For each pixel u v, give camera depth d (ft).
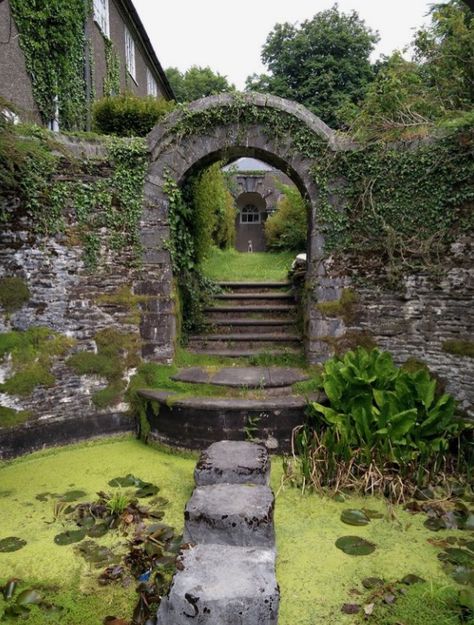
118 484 14.94
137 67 47.73
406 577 10.42
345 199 18.28
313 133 18.24
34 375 16.84
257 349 21.36
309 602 9.76
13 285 16.63
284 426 16.57
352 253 18.42
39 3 25.58
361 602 9.75
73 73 28.73
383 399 15.10
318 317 18.86
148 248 18.78
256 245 68.54
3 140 14.88
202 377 18.45
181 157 18.69
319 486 14.24
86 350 18.15
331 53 60.23
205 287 24.41
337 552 11.44
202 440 16.81
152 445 17.93
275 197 63.31
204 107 18.24
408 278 17.51
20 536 12.14
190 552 9.96
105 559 11.12
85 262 17.99
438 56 18.92
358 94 55.98
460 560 10.96
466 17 19.47
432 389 15.25
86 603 9.70
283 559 11.19
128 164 18.38
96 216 18.10
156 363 19.07
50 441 17.37
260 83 63.10
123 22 41.73
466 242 16.24
